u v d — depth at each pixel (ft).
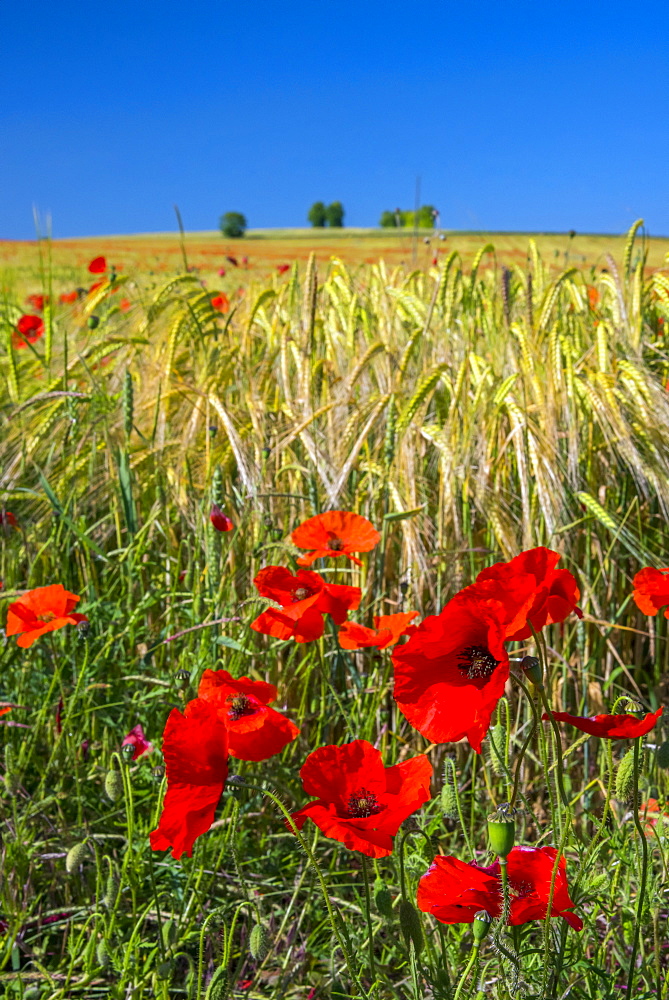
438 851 7.42
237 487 11.12
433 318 13.80
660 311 13.92
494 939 4.33
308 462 10.66
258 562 10.06
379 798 4.91
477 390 10.87
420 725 4.23
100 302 16.93
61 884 7.72
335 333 14.51
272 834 8.27
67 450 11.27
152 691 8.54
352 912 7.24
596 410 10.79
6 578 10.98
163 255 79.92
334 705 9.43
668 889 6.18
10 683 9.22
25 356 17.49
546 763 4.93
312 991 6.75
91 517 12.48
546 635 9.74
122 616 9.20
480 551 9.12
